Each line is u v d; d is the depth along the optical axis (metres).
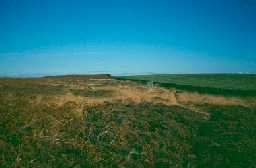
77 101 33.25
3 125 25.41
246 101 44.22
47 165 21.58
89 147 24.31
